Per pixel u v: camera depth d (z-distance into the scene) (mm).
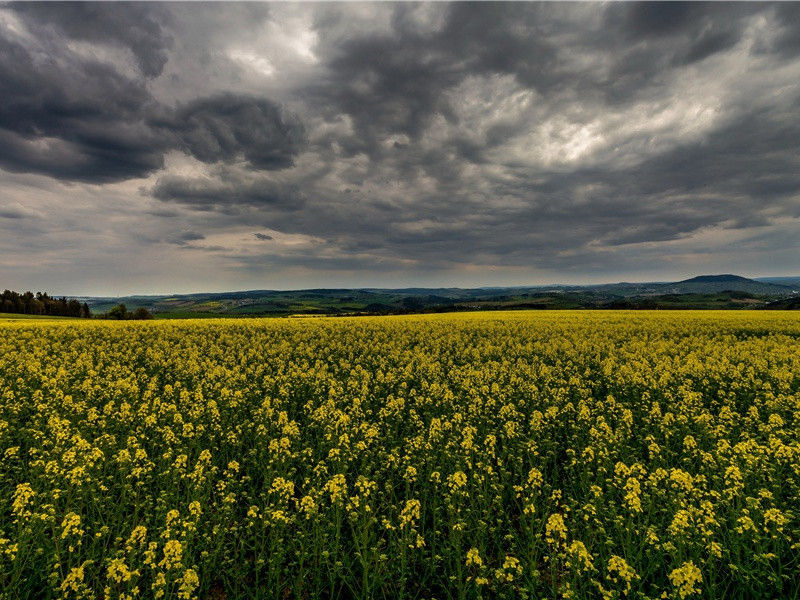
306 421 14852
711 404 16297
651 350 26281
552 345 28406
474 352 25719
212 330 38625
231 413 15117
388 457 10797
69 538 8375
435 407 15758
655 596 6949
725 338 31531
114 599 7180
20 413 14977
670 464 11242
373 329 38594
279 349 28219
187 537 7508
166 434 11688
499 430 13125
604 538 7918
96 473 10305
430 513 9594
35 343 29125
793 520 8258
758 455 9734
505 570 7281
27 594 7008
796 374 19016
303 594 7668
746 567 7090
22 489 7863
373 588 7293
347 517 8961
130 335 34219
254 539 8422
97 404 16266
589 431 12094
